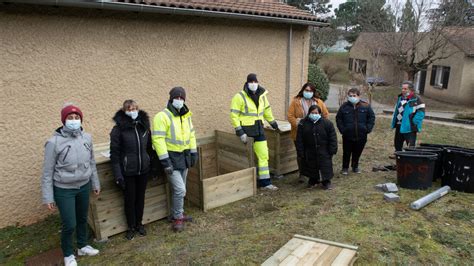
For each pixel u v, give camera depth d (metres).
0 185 4.74
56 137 3.71
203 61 6.64
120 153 4.34
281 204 5.61
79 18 5.07
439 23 21.17
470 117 15.65
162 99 6.17
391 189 5.87
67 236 3.92
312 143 5.99
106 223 4.59
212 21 6.61
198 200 5.52
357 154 6.97
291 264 3.69
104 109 5.52
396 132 7.45
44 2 4.40
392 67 29.31
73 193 3.85
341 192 6.00
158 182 5.06
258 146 6.14
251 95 5.93
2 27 4.49
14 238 4.67
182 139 4.70
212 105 6.94
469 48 21.75
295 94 8.56
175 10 5.59
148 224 5.05
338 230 4.64
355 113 6.67
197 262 4.02
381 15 23.78
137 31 5.68
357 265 3.86
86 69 5.25
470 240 4.35
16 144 4.79
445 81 24.03
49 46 4.88
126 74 5.67
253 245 4.34
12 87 4.66
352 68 36.44
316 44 32.78
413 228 4.64
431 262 3.92
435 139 10.19
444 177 6.10
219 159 6.76
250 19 6.83
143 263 4.04
